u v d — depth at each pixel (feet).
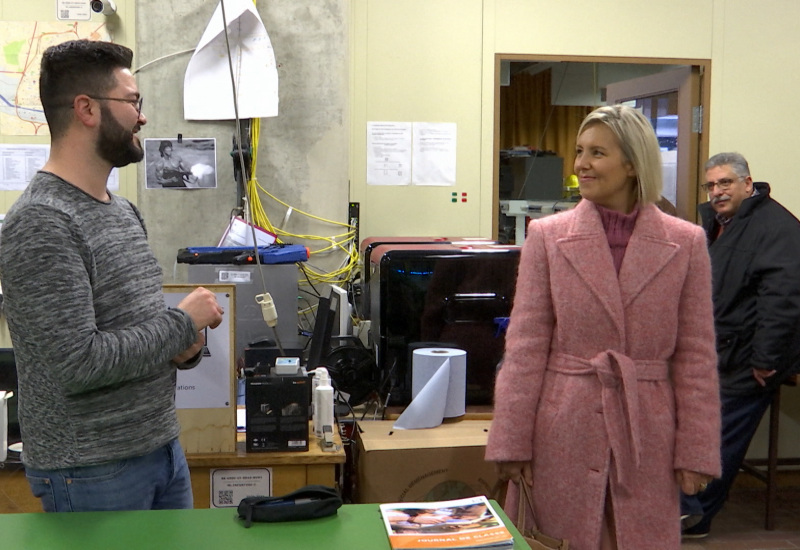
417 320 8.63
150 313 5.23
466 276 8.64
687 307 5.99
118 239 5.10
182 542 4.43
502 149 18.16
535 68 19.25
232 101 10.72
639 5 13.55
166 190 10.91
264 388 6.97
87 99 4.93
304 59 11.10
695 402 5.90
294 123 11.13
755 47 13.85
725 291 11.50
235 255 9.53
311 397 7.80
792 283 10.87
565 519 5.97
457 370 8.23
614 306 5.87
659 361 5.98
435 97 13.23
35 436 4.93
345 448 8.32
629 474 5.86
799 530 12.35
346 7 11.14
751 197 11.38
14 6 12.22
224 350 6.95
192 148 10.88
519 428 6.08
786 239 11.05
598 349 5.95
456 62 13.23
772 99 13.97
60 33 12.30
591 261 5.94
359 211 12.79
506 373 6.22
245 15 10.54
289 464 7.01
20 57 12.30
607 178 5.99
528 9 13.32
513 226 15.19
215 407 6.97
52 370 4.63
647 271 5.90
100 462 4.95
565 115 19.47
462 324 8.68
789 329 10.94
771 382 11.37
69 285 4.63
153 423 5.23
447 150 13.29
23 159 12.51
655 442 5.88
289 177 11.18
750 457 14.23
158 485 5.41
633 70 18.99
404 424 7.93
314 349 8.60
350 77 13.06
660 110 14.88
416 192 13.30
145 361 4.86
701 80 13.83
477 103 13.30
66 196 4.89
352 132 13.12
